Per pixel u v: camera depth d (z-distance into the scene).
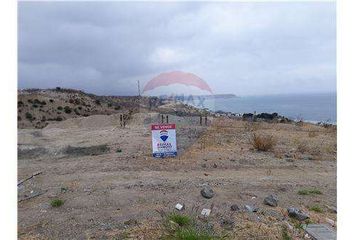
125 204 6.03
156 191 6.60
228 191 6.77
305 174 8.38
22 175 8.05
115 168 8.46
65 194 6.54
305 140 13.46
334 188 7.30
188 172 8.20
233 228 5.22
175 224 5.20
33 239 4.86
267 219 5.62
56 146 12.36
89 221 5.39
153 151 9.64
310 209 6.15
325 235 5.09
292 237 5.11
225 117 20.86
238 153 10.44
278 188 7.14
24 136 16.08
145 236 4.89
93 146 11.95
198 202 6.14
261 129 16.77
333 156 10.55
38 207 5.96
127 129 17.23
